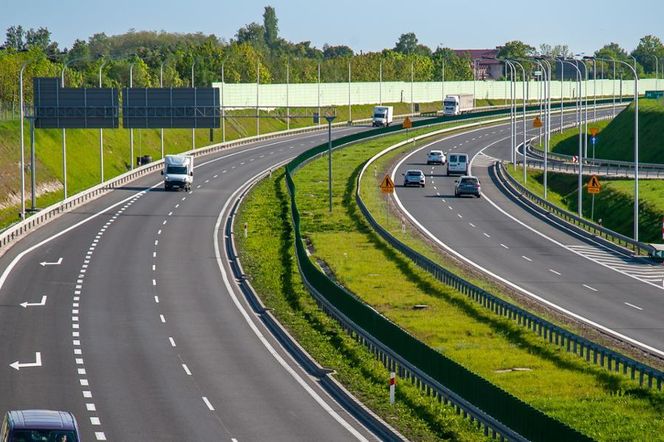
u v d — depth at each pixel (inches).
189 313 3321.9
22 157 5017.2
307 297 3570.4
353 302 3021.7
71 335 2974.9
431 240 4795.8
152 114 5925.2
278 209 5674.2
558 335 2923.2
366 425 2165.4
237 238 4776.1
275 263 4224.9
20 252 4281.5
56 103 5669.3
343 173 7140.8
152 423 2139.5
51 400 2301.9
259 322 3228.3
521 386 2498.8
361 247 4630.9
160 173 7190.0
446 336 3026.6
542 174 7234.3
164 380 2513.5
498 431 2014.0
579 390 2471.7
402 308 3425.2
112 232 4822.8
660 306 3518.7
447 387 2297.0
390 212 5565.9
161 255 4323.3
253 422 2166.6
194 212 5506.9
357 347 2856.8
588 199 6471.5
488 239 4854.8
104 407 2255.2
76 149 7549.2
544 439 1834.4
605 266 4281.5
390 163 7706.7
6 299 3440.0
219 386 2469.2
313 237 4881.9
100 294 3563.0
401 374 2571.4
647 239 5570.9
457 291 3641.7
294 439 2048.5
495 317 3238.2
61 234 4729.3
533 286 3841.0
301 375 2600.9
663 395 2411.4
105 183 6299.2
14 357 2704.2
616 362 2605.8
